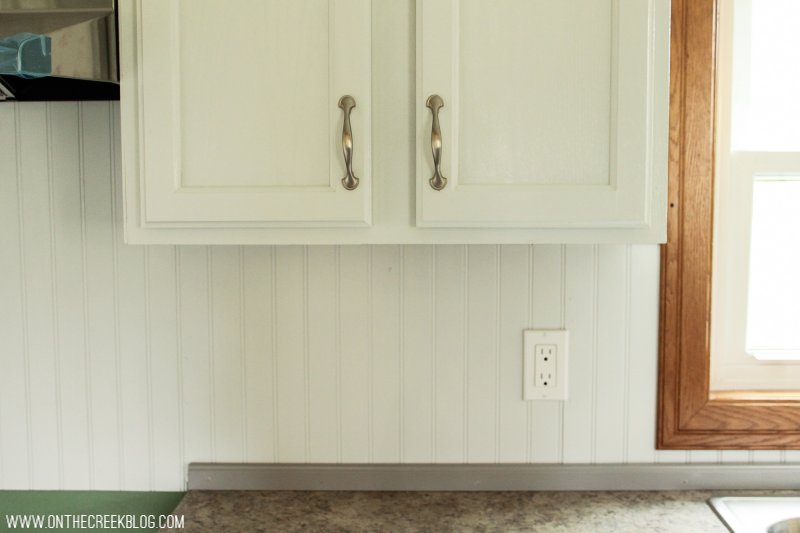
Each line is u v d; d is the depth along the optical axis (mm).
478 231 897
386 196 897
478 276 1180
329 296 1188
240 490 1196
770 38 1218
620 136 867
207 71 886
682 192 1154
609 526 1050
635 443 1190
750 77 1214
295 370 1197
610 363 1182
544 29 870
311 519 1088
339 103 868
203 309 1194
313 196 878
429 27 864
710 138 1146
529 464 1188
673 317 1167
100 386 1206
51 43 851
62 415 1211
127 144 904
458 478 1186
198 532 1046
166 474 1213
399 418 1197
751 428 1174
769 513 1082
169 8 879
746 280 1225
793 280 1246
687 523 1058
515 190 871
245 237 910
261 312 1192
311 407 1200
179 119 891
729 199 1217
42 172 1188
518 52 871
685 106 1143
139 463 1214
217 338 1196
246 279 1190
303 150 885
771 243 1242
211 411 1205
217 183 893
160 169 889
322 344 1193
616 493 1172
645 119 866
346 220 880
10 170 1188
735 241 1223
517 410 1191
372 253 1182
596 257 1173
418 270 1182
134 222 911
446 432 1197
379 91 888
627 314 1177
